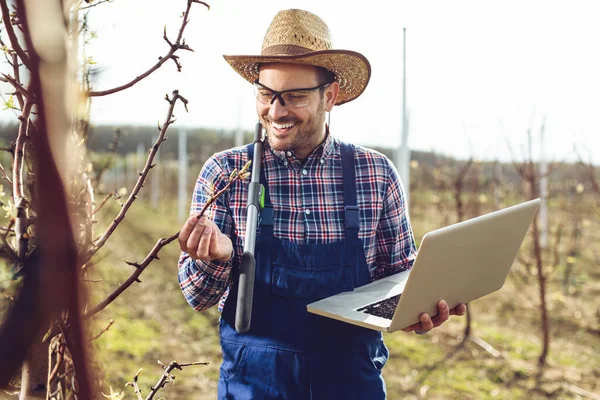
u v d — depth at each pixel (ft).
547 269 19.62
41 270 0.80
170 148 54.39
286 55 5.29
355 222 5.68
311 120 5.43
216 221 5.49
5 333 0.79
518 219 5.30
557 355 15.51
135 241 28.30
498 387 13.56
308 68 5.44
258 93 5.57
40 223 0.79
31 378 3.73
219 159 5.69
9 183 3.94
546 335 15.06
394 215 6.07
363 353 5.46
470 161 19.03
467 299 5.33
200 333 16.53
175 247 27.68
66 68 0.77
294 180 5.67
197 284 5.25
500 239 5.23
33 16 0.76
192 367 14.17
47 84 0.76
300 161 5.73
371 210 5.85
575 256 22.67
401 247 6.13
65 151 0.78
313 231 5.61
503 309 19.22
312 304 5.14
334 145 5.89
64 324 2.30
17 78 3.41
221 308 5.66
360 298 5.27
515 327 17.62
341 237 5.68
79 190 3.72
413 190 31.89
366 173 5.88
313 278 5.37
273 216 5.55
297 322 5.29
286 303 5.34
